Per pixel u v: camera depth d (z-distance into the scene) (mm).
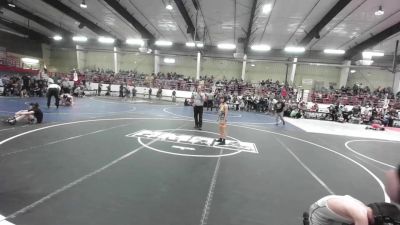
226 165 6438
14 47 31406
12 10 23203
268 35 24969
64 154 6254
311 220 2367
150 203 4074
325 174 6391
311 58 30438
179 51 33781
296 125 17094
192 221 3633
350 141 12242
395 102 25109
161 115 16109
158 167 5840
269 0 16641
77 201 3953
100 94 31922
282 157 7785
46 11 24531
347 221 2043
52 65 37344
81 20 23953
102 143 7664
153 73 33531
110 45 34812
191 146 8164
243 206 4238
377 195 5254
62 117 12008
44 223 3295
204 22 22734
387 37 20109
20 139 7289
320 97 27141
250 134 11617
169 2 17812
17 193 4062
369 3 15734
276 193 4902
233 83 30062
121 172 5340
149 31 27562
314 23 20156
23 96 20344
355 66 26578
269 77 33094
